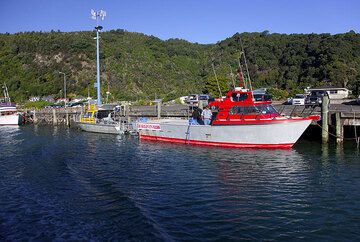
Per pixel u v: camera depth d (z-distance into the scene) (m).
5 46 111.69
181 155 26.02
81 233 12.52
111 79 95.00
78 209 14.83
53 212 14.55
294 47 107.31
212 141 29.22
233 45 104.75
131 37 130.50
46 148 31.23
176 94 84.94
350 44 100.81
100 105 46.81
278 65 103.69
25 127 53.69
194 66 111.12
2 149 31.08
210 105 29.86
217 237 12.12
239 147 27.98
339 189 17.08
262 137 26.91
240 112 27.59
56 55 105.62
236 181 18.72
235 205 15.09
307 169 20.92
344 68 88.00
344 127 30.34
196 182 18.61
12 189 17.92
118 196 16.31
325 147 26.75
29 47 109.38
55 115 56.94
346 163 22.05
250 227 12.90
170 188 17.58
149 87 94.50
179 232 12.47
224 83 64.50
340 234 12.33
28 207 15.20
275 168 21.36
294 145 27.89
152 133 33.59
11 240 12.12
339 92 68.81
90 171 21.58
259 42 115.06
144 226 12.89
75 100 81.56
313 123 28.84
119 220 13.53
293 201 15.53
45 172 21.56
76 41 111.75
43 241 12.00
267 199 15.82
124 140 35.03
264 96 28.70
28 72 99.81
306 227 12.89
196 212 14.30
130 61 107.19
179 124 31.16
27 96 92.31
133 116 42.47
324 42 102.88
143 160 24.61
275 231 12.58
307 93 63.91
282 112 32.97
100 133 41.53
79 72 98.25
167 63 111.06
